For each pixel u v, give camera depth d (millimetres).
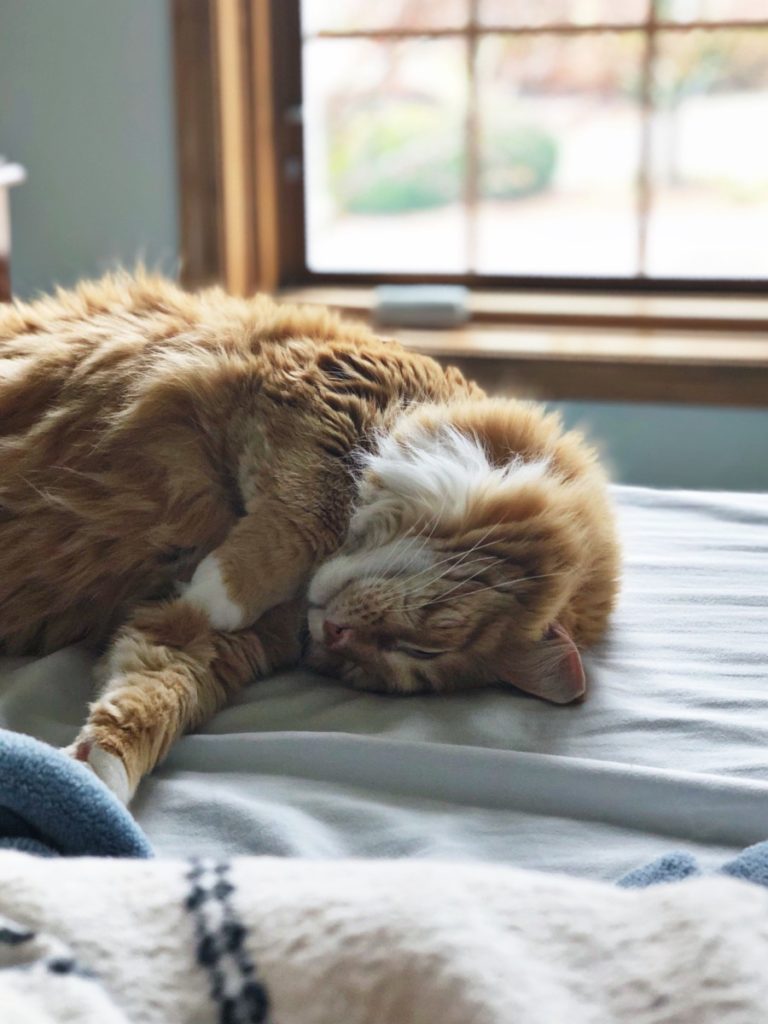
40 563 1398
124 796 1103
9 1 2518
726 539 1714
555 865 1027
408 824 1071
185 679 1274
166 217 2627
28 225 2670
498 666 1394
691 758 1191
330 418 1463
